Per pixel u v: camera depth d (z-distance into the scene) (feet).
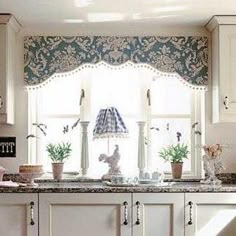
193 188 10.96
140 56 12.78
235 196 10.98
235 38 11.84
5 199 10.88
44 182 12.64
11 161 12.75
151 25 12.67
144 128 13.04
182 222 10.94
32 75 12.71
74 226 10.94
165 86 13.24
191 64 12.80
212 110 12.72
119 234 10.93
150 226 10.94
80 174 12.98
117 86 13.23
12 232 10.91
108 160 12.53
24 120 12.80
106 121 12.49
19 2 10.56
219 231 11.00
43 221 10.89
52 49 12.76
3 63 11.68
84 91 13.20
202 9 11.21
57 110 13.23
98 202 10.92
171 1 10.53
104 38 12.80
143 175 12.05
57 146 12.87
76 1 10.49
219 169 12.23
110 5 10.79
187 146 13.01
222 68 11.84
